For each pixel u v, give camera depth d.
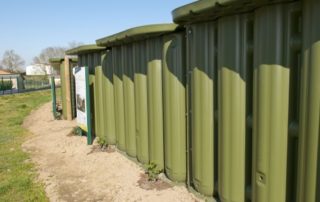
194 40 3.94
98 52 7.17
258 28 3.00
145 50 5.07
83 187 4.93
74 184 5.07
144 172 5.29
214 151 3.96
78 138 7.94
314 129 2.61
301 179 2.79
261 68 2.99
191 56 4.05
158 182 4.84
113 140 6.88
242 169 3.51
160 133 4.95
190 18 3.60
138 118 5.39
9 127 10.30
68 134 8.51
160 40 4.73
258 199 3.18
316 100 2.57
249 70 3.32
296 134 2.90
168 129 4.62
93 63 7.64
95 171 5.58
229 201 3.64
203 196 4.14
